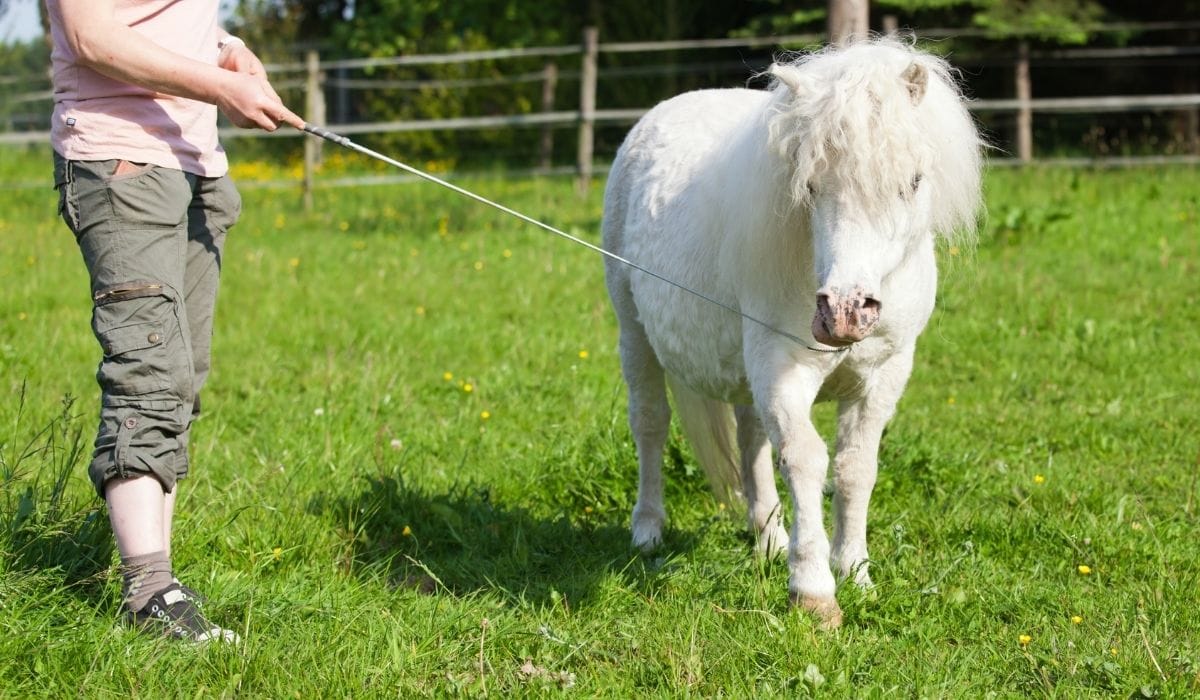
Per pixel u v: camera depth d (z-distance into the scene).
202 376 3.33
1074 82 15.73
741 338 3.40
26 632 2.84
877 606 3.37
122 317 2.98
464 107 17.80
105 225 2.98
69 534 3.26
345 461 4.47
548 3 17.86
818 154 2.74
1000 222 9.08
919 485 4.45
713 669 2.96
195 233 3.24
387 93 18.69
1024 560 3.83
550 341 6.69
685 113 3.92
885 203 2.74
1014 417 5.44
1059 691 2.88
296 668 2.83
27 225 10.80
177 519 3.64
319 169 16.00
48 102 17.39
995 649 3.14
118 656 2.81
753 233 3.05
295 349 6.61
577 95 17.50
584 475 4.50
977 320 7.03
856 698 2.81
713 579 3.61
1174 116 14.56
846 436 3.50
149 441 2.99
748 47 16.83
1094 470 4.73
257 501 3.91
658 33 17.11
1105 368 6.18
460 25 18.80
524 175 14.56
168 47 3.07
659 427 4.14
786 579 3.55
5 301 7.34
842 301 2.69
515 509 4.25
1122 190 10.79
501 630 3.17
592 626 3.28
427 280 8.40
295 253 9.60
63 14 2.86
